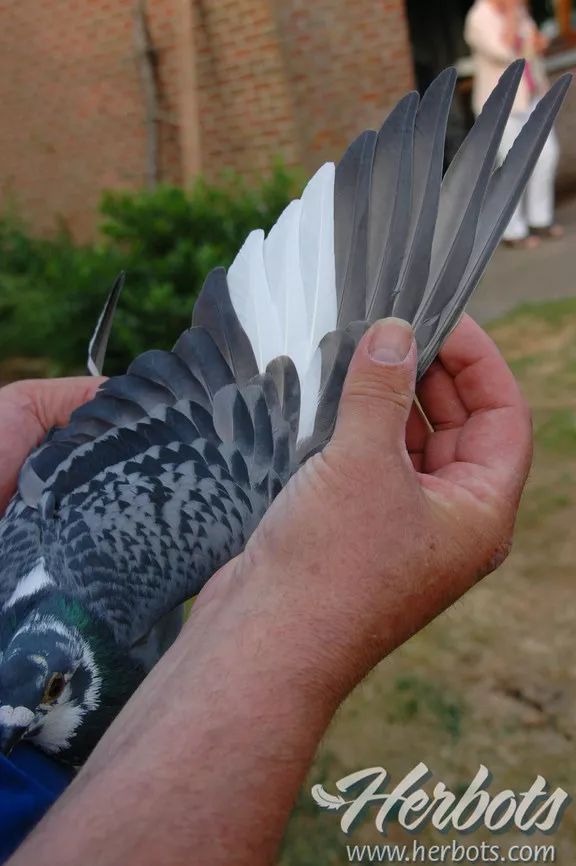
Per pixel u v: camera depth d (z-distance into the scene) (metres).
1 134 2.12
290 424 0.55
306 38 1.79
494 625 0.87
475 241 0.53
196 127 1.79
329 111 1.84
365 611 0.40
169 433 0.56
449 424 0.55
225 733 0.36
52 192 2.08
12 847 0.42
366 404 0.42
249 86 1.81
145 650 0.54
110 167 1.96
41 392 0.64
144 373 0.58
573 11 2.36
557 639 0.85
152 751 0.36
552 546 0.96
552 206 2.19
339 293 0.56
